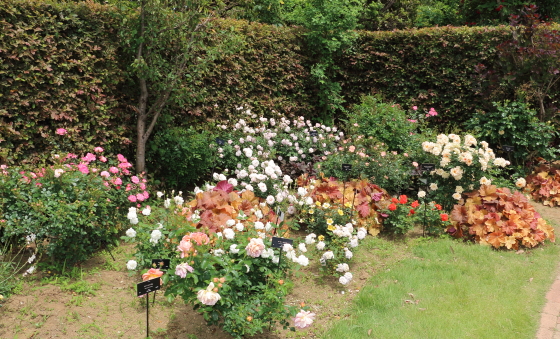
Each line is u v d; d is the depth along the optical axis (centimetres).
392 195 670
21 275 415
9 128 494
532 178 757
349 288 441
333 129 812
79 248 436
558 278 471
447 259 504
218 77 750
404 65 943
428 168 582
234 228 419
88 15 567
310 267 479
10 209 429
